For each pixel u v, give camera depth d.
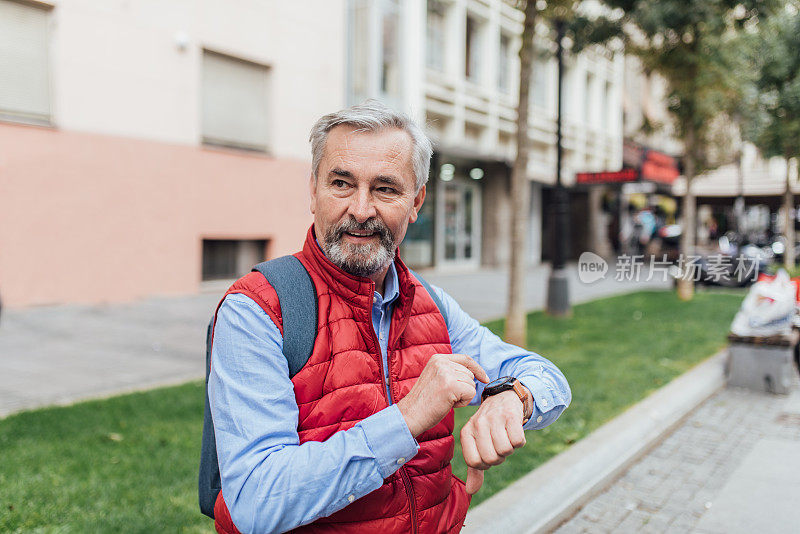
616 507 3.31
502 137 18.75
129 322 8.05
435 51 15.73
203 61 10.48
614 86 26.14
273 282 1.20
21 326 7.55
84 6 8.84
